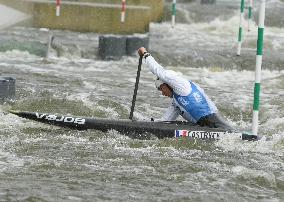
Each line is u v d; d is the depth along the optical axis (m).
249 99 51.94
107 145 34.72
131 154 33.09
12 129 37.28
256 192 28.61
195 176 30.03
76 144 34.66
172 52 71.19
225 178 30.02
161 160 32.12
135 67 64.94
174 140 35.66
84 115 42.50
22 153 32.59
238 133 36.31
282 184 29.88
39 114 37.69
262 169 31.67
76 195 26.94
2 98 43.88
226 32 95.00
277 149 35.44
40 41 68.75
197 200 27.12
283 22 100.19
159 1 99.81
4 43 67.88
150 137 36.56
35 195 26.62
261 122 44.28
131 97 49.62
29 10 82.56
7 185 27.59
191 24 100.25
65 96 46.97
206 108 36.91
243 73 66.81
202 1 111.25
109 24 86.31
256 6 106.62
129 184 28.59
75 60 66.94
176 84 36.66
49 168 30.28
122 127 37.03
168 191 27.98
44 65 62.44
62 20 85.06
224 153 34.34
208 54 71.69
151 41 80.38
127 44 69.56
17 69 58.69
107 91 51.41
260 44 35.16
